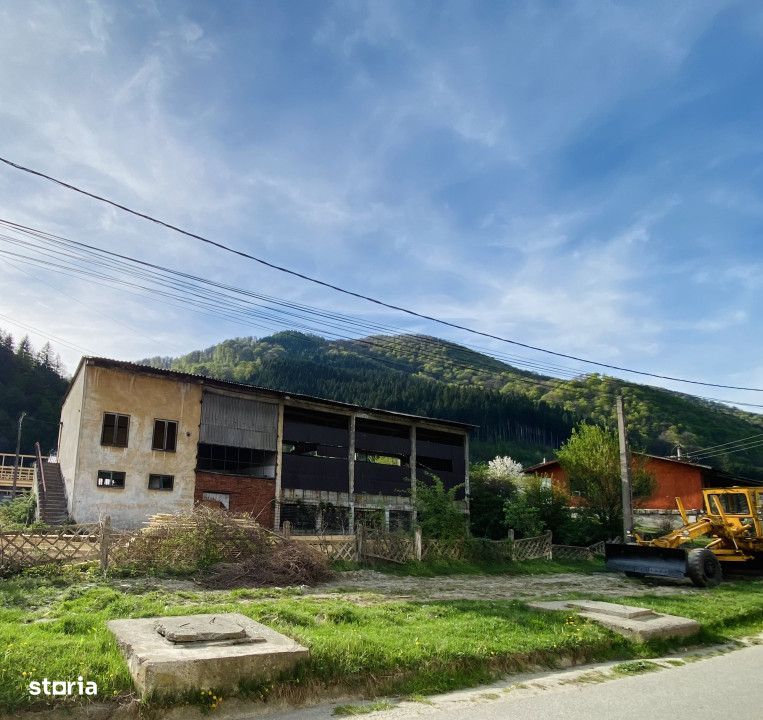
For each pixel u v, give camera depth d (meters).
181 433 26.38
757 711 6.44
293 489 29.38
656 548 18.64
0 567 12.48
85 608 9.66
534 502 29.97
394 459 42.62
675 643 9.99
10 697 5.23
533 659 8.15
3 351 82.88
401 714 6.09
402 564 18.48
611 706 6.50
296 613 8.91
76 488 23.34
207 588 12.98
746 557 20.33
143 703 5.57
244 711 5.96
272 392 29.11
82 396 24.34
